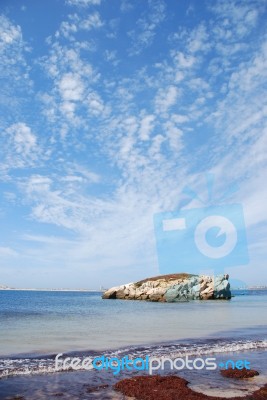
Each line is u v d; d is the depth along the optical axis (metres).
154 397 9.16
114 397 9.27
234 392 9.87
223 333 21.30
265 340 18.53
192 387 10.34
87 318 32.34
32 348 15.77
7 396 9.23
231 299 86.38
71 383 10.59
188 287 84.12
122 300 91.31
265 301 73.75
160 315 36.16
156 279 99.19
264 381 11.04
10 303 72.94
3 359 13.50
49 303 72.88
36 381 10.73
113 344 16.97
